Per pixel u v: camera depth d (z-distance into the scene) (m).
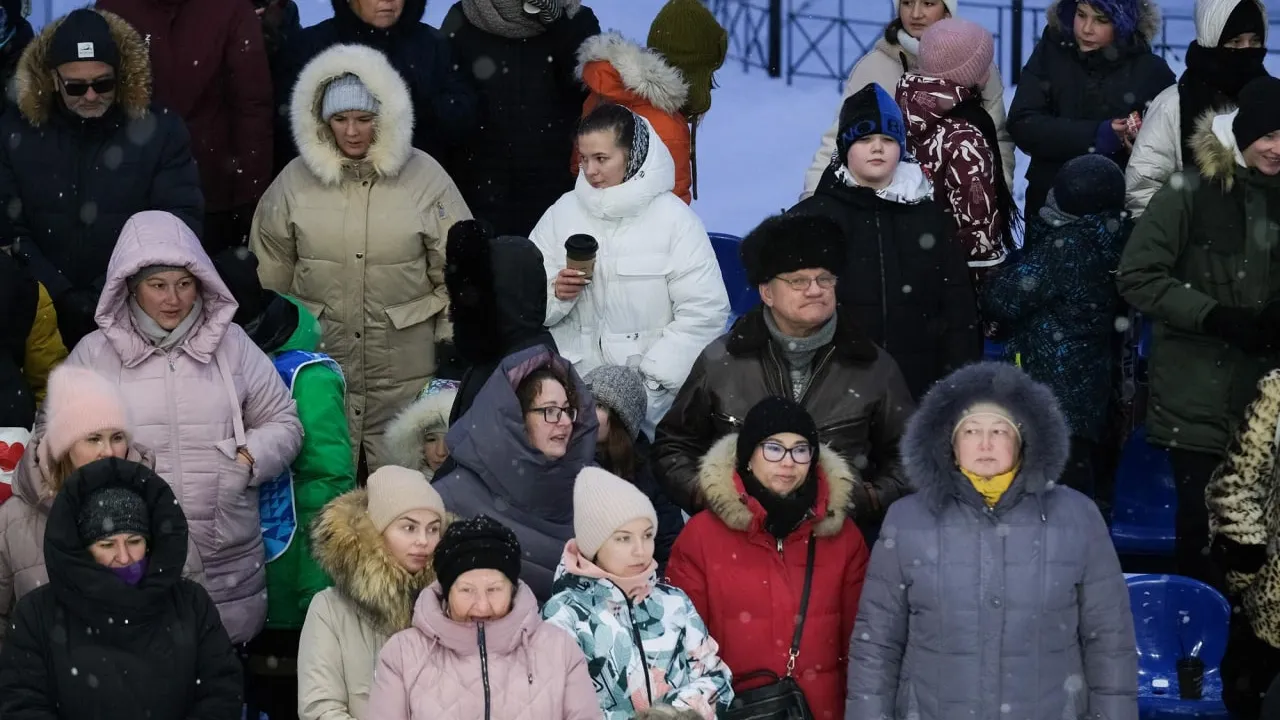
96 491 19.33
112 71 25.52
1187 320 25.42
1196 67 28.12
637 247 25.83
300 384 23.52
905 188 25.39
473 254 23.02
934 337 25.52
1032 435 20.19
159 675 19.45
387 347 27.14
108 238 25.78
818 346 22.97
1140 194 28.53
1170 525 27.81
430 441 23.98
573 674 19.28
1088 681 20.25
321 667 20.31
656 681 19.97
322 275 26.97
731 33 50.69
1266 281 25.67
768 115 46.62
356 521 20.47
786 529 21.00
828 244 22.55
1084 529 20.25
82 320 25.39
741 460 20.98
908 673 20.33
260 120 29.17
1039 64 30.97
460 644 19.03
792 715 20.25
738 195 41.91
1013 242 29.17
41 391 24.81
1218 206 25.73
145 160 25.89
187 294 22.62
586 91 30.72
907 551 20.30
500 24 30.30
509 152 30.75
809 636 20.94
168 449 22.30
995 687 20.00
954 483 20.23
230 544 22.47
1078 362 26.94
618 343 25.95
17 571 20.84
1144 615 25.09
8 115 26.12
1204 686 24.34
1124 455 28.55
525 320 23.19
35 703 19.25
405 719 18.98
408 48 29.67
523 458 21.36
